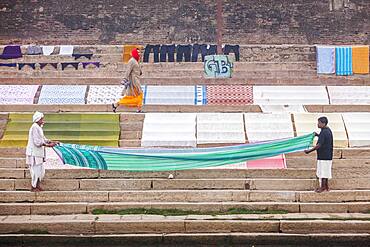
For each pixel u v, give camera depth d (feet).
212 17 65.72
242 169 39.52
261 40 65.51
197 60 57.41
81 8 66.08
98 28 65.77
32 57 56.80
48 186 38.60
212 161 39.09
